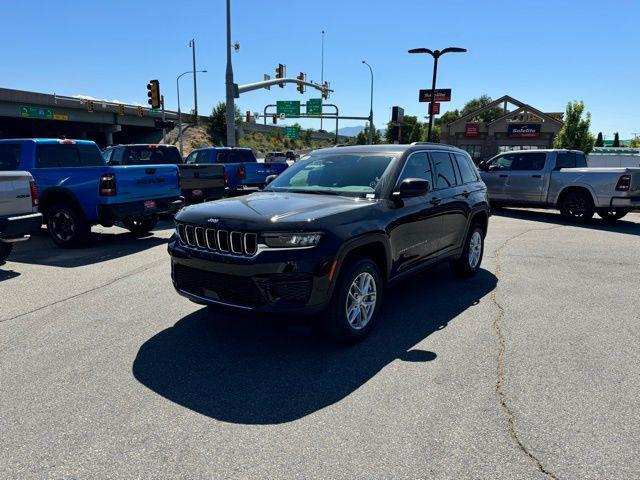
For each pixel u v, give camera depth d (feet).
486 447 8.50
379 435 8.86
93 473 7.78
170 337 13.52
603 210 37.65
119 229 33.45
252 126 287.89
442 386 10.75
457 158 19.67
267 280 11.23
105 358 12.13
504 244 28.55
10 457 8.18
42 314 15.40
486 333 14.01
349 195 14.58
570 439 8.75
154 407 9.80
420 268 16.25
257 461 8.10
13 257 24.02
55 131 206.69
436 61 65.31
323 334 12.76
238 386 10.72
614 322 14.99
